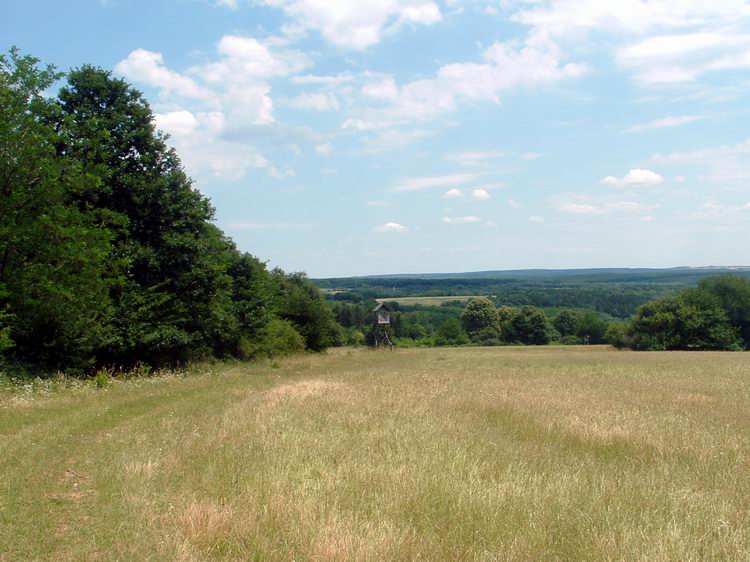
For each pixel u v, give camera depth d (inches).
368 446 401.1
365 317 4227.4
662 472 354.9
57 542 236.1
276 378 1067.9
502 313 4512.8
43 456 368.8
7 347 804.0
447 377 1109.1
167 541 234.4
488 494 287.9
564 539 241.0
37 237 877.2
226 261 1593.3
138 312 1101.1
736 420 572.1
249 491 291.1
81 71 1147.3
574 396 753.6
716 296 3120.1
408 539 232.4
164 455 373.7
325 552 218.7
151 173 1165.1
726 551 231.9
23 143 853.8
